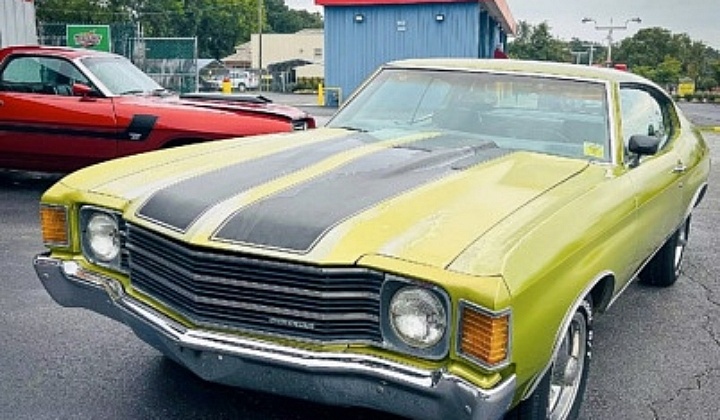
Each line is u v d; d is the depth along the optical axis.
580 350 3.22
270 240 2.56
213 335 2.61
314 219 2.64
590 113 3.96
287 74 49.91
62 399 3.45
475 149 3.69
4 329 4.25
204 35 88.38
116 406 3.41
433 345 2.37
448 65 4.51
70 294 3.20
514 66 4.32
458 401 2.30
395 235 2.54
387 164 3.27
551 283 2.56
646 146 3.76
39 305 4.66
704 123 25.02
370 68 23.62
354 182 3.01
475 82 4.29
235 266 2.57
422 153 3.51
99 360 3.88
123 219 3.02
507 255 2.39
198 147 3.88
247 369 2.58
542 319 2.50
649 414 3.55
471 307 2.27
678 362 4.18
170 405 3.43
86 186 3.24
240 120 7.45
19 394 3.48
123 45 24.58
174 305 2.78
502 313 2.25
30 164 7.88
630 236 3.49
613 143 3.80
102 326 4.34
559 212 2.85
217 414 3.36
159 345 2.84
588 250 2.91
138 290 2.97
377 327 2.45
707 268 6.18
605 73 4.21
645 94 4.65
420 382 2.33
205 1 87.56
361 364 2.41
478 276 2.29
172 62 24.19
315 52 74.06
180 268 2.71
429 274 2.32
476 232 2.55
